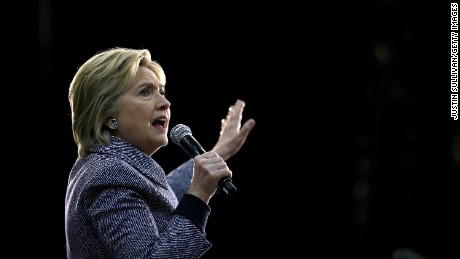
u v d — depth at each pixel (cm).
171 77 2030
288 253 2138
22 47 1920
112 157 736
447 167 2233
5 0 1891
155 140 767
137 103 756
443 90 2233
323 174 2123
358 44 2103
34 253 2023
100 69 757
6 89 1930
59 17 1923
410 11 2166
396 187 2197
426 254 2220
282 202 2120
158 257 679
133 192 716
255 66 2053
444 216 2225
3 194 1978
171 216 720
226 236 2133
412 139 2227
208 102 2050
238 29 2027
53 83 1945
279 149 2103
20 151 1964
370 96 2164
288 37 2052
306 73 2077
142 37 1975
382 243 2178
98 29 1941
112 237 696
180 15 1981
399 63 2194
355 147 2147
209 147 2064
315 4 2052
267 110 2083
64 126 1975
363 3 2081
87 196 711
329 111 2108
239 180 2117
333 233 2142
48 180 1992
